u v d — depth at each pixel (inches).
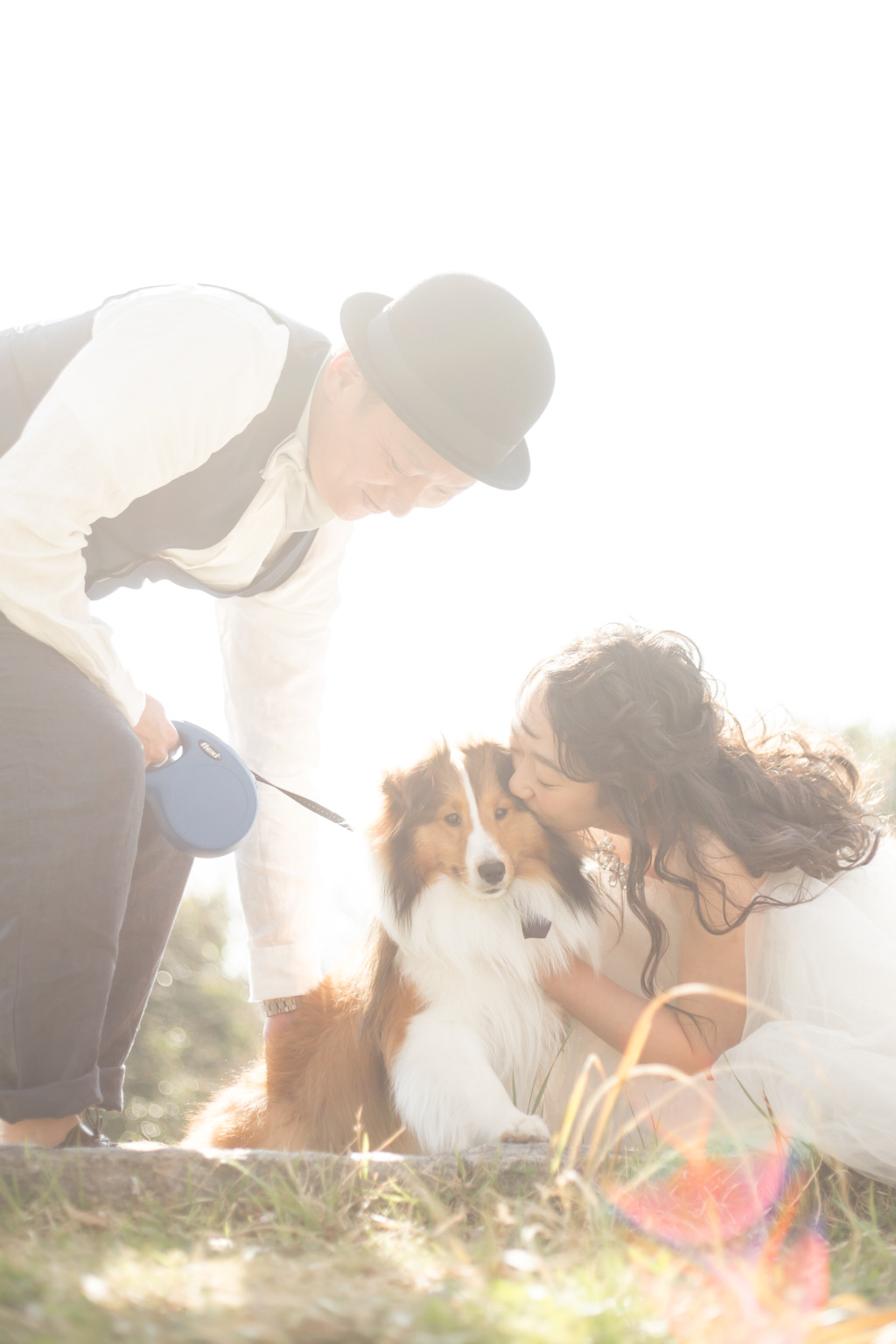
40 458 96.4
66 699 98.9
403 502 114.0
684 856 119.2
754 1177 98.3
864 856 126.9
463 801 124.3
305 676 134.6
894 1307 62.6
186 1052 521.7
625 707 117.3
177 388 99.7
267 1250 73.5
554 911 125.1
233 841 110.1
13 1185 85.4
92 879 97.5
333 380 110.0
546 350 110.4
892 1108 101.4
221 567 117.5
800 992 115.5
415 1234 80.3
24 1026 95.7
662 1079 118.8
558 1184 84.2
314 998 139.1
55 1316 52.0
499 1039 123.0
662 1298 60.0
